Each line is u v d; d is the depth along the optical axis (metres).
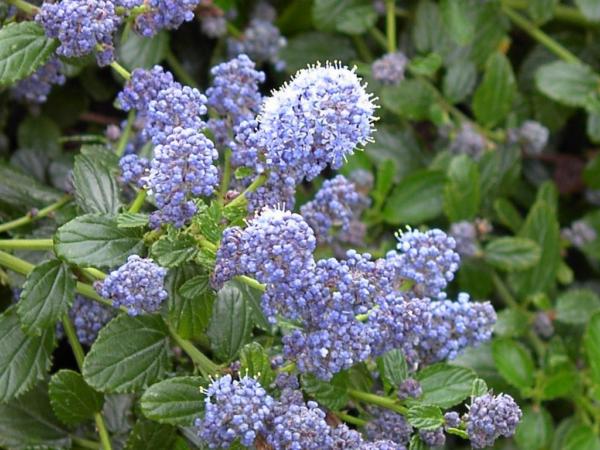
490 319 0.31
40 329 0.29
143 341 0.30
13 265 0.32
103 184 0.31
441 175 0.43
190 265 0.29
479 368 0.40
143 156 0.35
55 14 0.30
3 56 0.30
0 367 0.30
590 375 0.41
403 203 0.43
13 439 0.32
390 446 0.28
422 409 0.28
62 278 0.29
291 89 0.27
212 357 0.34
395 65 0.44
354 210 0.42
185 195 0.27
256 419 0.26
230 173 0.31
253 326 0.31
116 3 0.30
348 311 0.27
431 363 0.31
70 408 0.31
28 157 0.42
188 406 0.27
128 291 0.27
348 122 0.27
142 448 0.31
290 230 0.26
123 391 0.29
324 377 0.28
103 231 0.28
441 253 0.30
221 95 0.32
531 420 0.40
